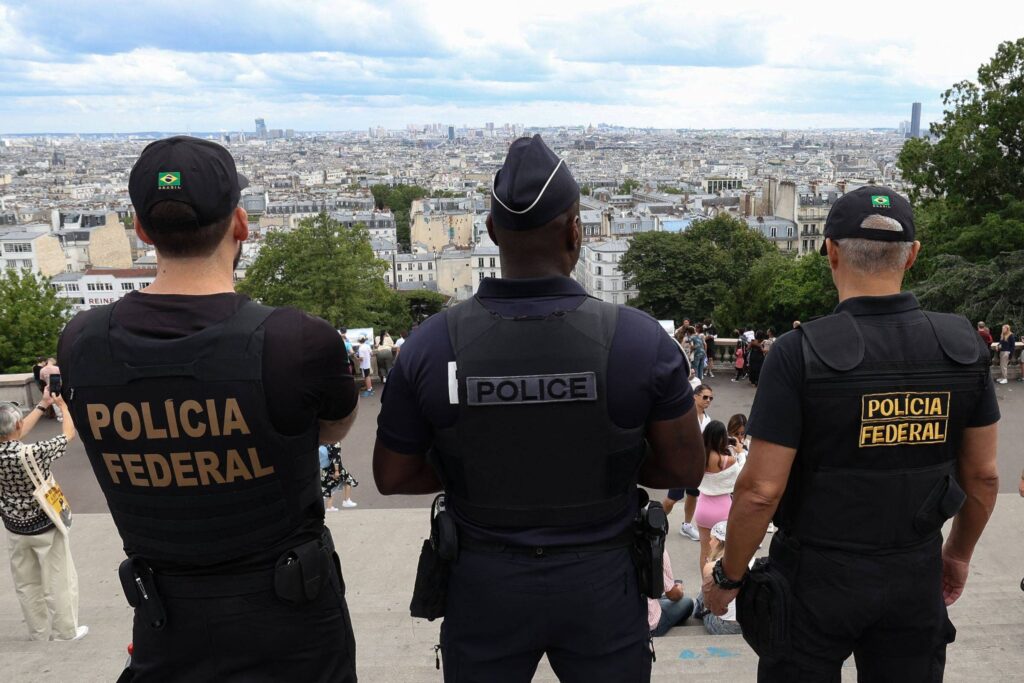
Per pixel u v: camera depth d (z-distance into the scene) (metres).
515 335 2.22
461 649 2.38
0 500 5.40
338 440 2.52
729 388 19.31
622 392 2.22
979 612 5.70
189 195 2.17
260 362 2.18
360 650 5.23
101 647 5.48
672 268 99.69
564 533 2.29
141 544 2.28
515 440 2.24
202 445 2.18
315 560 2.34
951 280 28.81
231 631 2.28
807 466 2.63
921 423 2.54
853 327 2.57
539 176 2.20
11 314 55.84
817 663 2.69
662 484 2.47
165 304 2.20
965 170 32.81
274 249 71.19
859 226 2.60
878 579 2.58
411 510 9.07
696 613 6.18
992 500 2.75
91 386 2.19
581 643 2.33
